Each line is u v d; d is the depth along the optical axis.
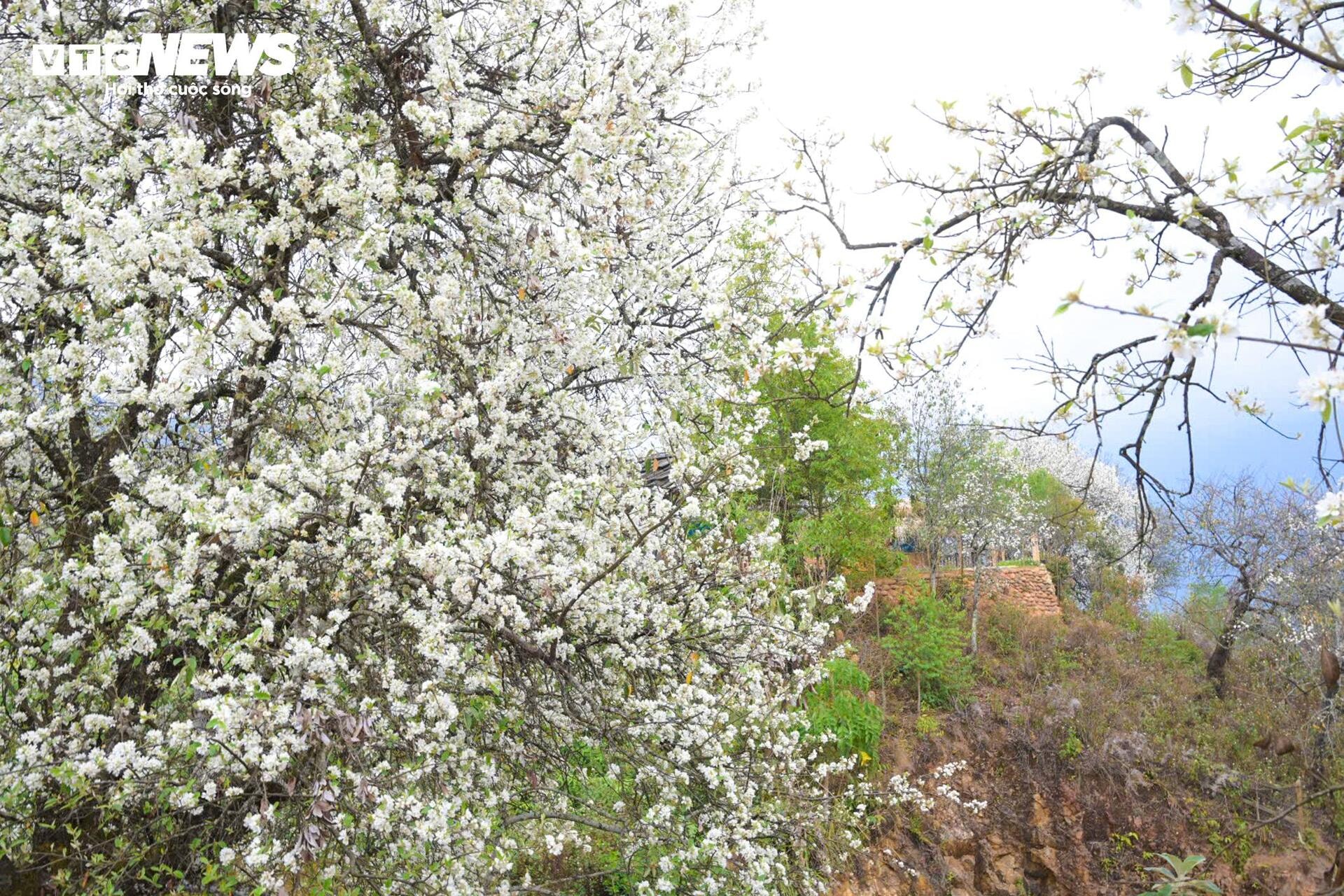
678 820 4.90
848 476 16.09
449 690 3.87
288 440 4.43
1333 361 1.81
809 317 3.47
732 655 5.50
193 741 2.97
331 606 3.76
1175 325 1.97
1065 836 13.96
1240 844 12.78
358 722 3.14
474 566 3.54
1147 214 2.89
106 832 3.76
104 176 3.56
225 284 3.83
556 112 4.59
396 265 4.89
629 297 5.25
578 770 5.25
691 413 5.80
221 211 3.95
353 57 4.88
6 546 3.71
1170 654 17.83
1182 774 14.14
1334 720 12.37
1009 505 21.47
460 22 5.02
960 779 14.21
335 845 3.46
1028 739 14.86
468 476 4.14
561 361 5.00
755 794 5.69
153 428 4.01
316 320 3.98
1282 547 11.90
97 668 3.51
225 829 3.65
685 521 5.38
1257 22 1.98
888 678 15.63
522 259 4.70
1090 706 15.48
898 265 3.06
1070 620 20.28
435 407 4.11
